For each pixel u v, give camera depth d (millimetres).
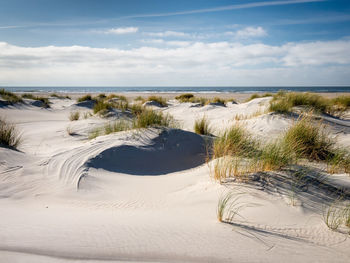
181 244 2398
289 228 2771
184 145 6496
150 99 20438
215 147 5910
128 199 3846
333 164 4848
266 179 3881
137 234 2580
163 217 3104
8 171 4371
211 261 2152
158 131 6828
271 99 14188
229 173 4168
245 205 3266
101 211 3369
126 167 5254
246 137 6141
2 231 2537
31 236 2467
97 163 5035
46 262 2068
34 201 3623
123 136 6430
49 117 14375
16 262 2047
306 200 3361
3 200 3547
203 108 16797
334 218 2990
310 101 11562
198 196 3738
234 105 17500
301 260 2201
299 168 4250
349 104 13750
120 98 21188
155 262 2125
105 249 2285
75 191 4000
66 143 7945
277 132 8492
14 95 18234
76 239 2439
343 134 8344
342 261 2213
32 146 7293
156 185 4457
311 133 6176
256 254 2266
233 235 2588
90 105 18078
